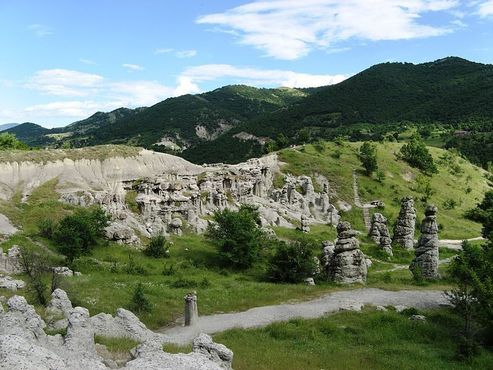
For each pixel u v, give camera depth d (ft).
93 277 177.17
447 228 379.35
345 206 403.95
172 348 91.91
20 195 252.62
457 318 135.85
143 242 241.35
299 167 447.42
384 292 167.43
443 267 217.56
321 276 195.72
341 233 186.39
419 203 434.30
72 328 78.13
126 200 274.77
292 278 196.24
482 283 123.85
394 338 121.19
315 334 121.39
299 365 94.38
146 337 106.01
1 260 174.60
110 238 229.04
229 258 224.12
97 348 86.02
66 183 272.72
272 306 150.51
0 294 137.08
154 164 321.93
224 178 338.95
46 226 215.10
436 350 113.80
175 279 191.83
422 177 477.77
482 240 331.77
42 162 279.28
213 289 173.47
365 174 463.83
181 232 264.52
